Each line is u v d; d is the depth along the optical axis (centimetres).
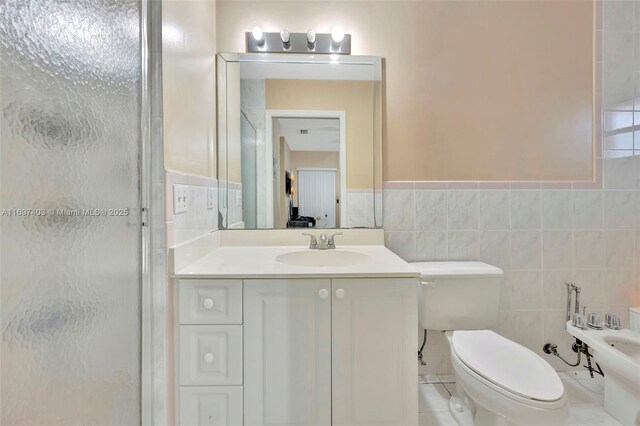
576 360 166
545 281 166
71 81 68
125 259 88
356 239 161
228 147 162
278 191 164
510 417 101
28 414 58
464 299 143
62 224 66
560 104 166
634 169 168
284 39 156
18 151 55
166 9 100
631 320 165
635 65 167
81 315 71
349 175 165
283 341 107
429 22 162
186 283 105
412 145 163
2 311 53
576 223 166
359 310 108
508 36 163
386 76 162
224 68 160
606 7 165
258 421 107
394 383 109
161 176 98
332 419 108
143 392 95
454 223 164
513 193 165
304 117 164
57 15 63
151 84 97
